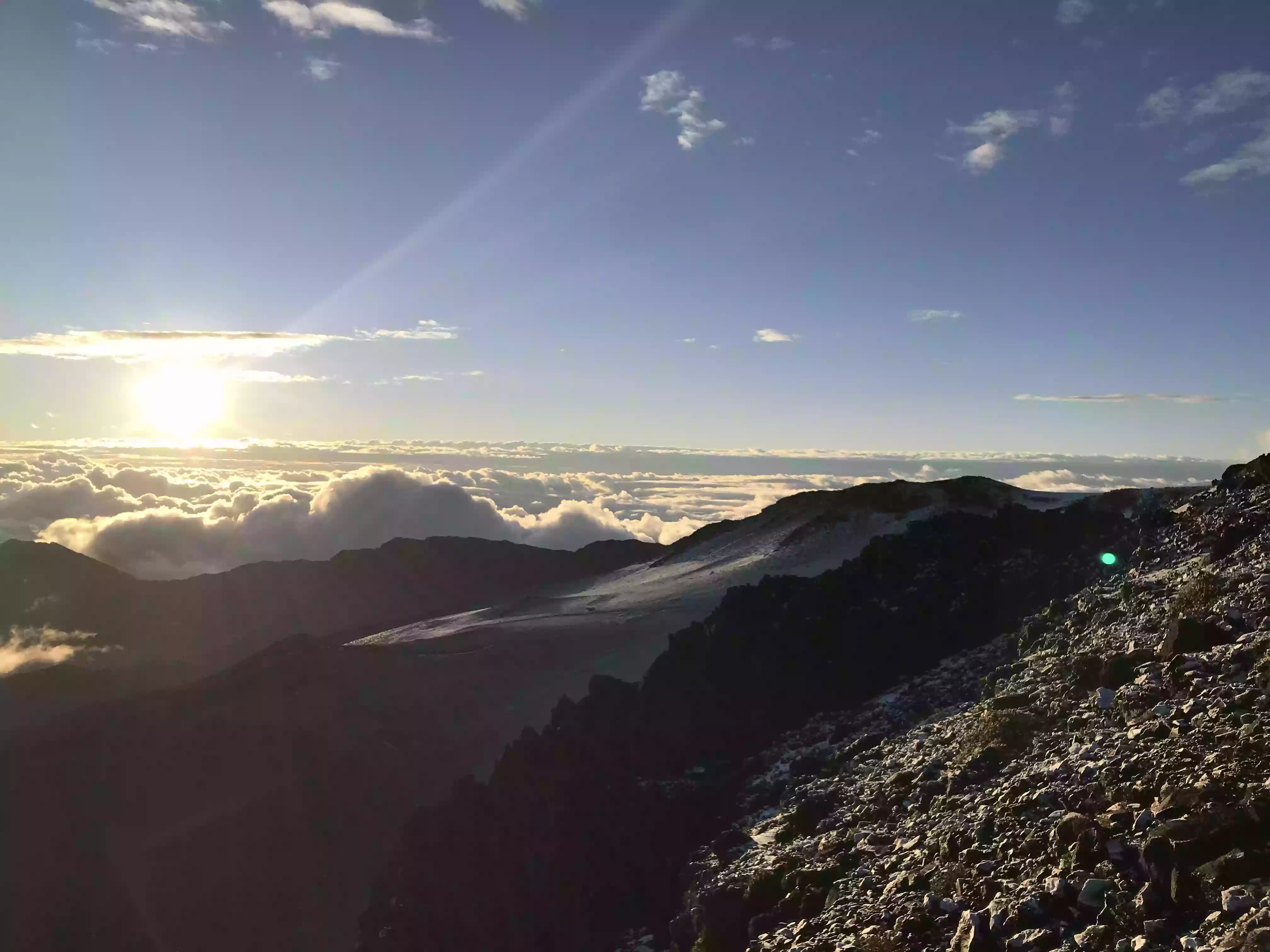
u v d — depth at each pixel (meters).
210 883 72.69
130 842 78.81
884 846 17.44
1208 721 14.16
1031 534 48.09
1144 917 10.51
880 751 24.50
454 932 32.16
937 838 15.87
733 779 29.58
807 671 36.66
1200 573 22.22
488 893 32.47
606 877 28.05
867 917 14.29
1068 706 18.73
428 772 78.25
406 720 86.38
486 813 36.06
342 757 81.31
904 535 49.59
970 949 11.76
